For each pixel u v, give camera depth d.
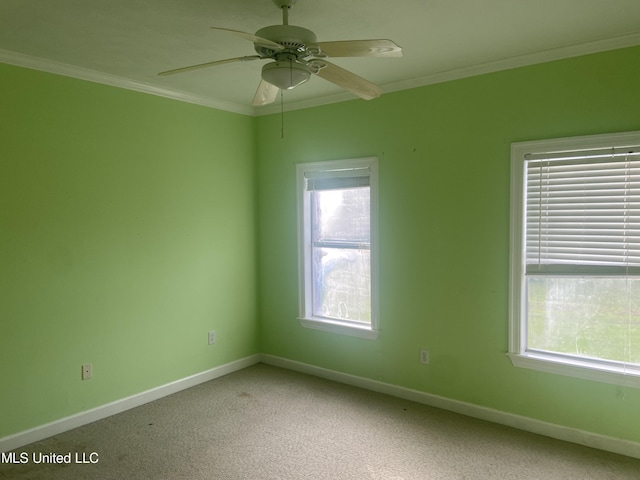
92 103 3.25
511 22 2.42
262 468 2.69
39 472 2.65
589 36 2.63
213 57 2.94
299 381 4.08
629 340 2.78
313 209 4.20
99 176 3.30
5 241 2.85
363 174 3.75
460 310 3.35
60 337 3.12
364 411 3.44
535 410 3.07
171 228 3.78
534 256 3.04
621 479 2.53
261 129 4.43
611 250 2.79
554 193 2.94
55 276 3.09
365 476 2.60
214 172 4.11
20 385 2.94
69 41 2.65
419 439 3.01
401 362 3.67
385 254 3.68
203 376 4.07
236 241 4.34
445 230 3.38
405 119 3.51
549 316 3.04
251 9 2.25
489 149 3.15
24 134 2.91
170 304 3.79
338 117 3.88
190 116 3.89
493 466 2.68
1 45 2.71
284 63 2.04
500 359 3.19
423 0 2.15
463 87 3.23
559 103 2.87
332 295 4.12
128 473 2.64
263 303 4.57
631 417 2.75
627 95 2.66
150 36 2.59
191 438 3.05
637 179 2.68
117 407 3.45
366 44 1.90
